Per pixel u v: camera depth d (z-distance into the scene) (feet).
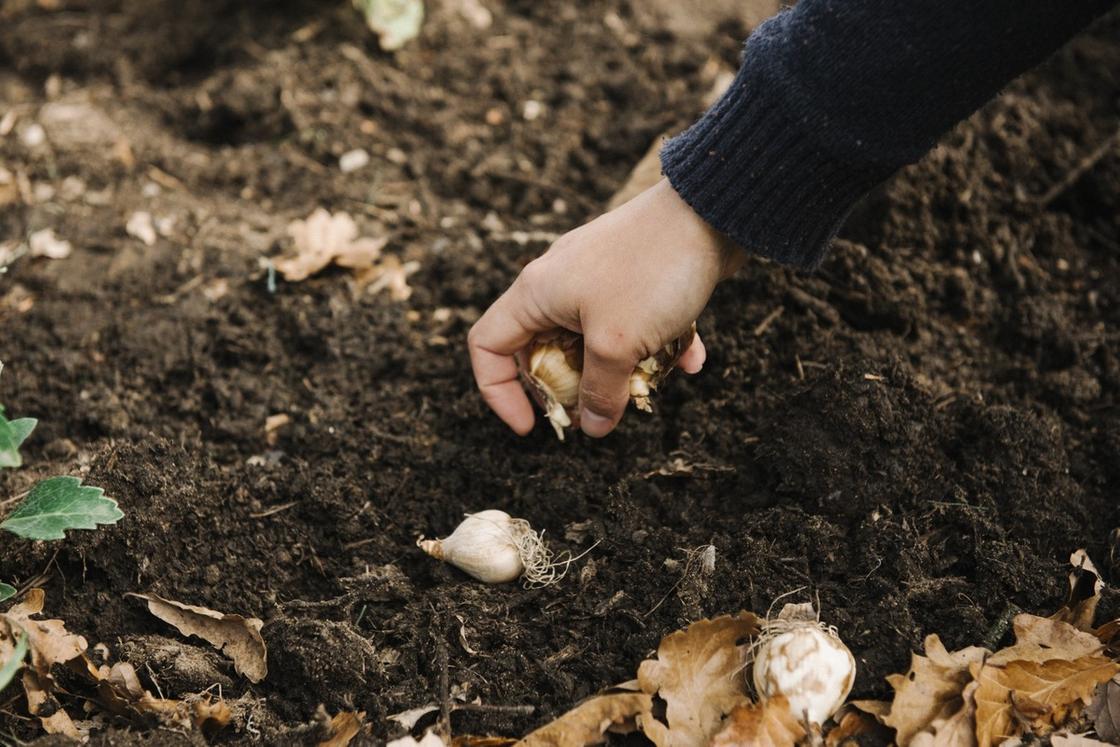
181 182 3.95
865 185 2.82
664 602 3.04
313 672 2.97
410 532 3.23
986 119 3.87
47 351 3.54
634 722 2.89
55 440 3.38
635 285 2.87
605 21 4.39
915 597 3.03
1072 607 3.03
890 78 2.69
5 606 3.03
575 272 2.91
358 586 3.11
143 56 4.28
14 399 3.45
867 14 2.67
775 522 3.13
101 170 3.95
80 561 3.10
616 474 3.28
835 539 3.10
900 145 2.75
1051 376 3.45
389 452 3.35
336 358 3.52
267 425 3.42
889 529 3.10
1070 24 2.68
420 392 3.46
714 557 3.06
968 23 2.65
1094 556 3.14
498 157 3.99
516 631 3.05
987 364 3.51
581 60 4.25
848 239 3.63
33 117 4.09
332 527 3.23
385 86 4.17
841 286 3.52
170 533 3.15
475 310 3.62
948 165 3.69
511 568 3.10
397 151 4.03
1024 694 2.88
